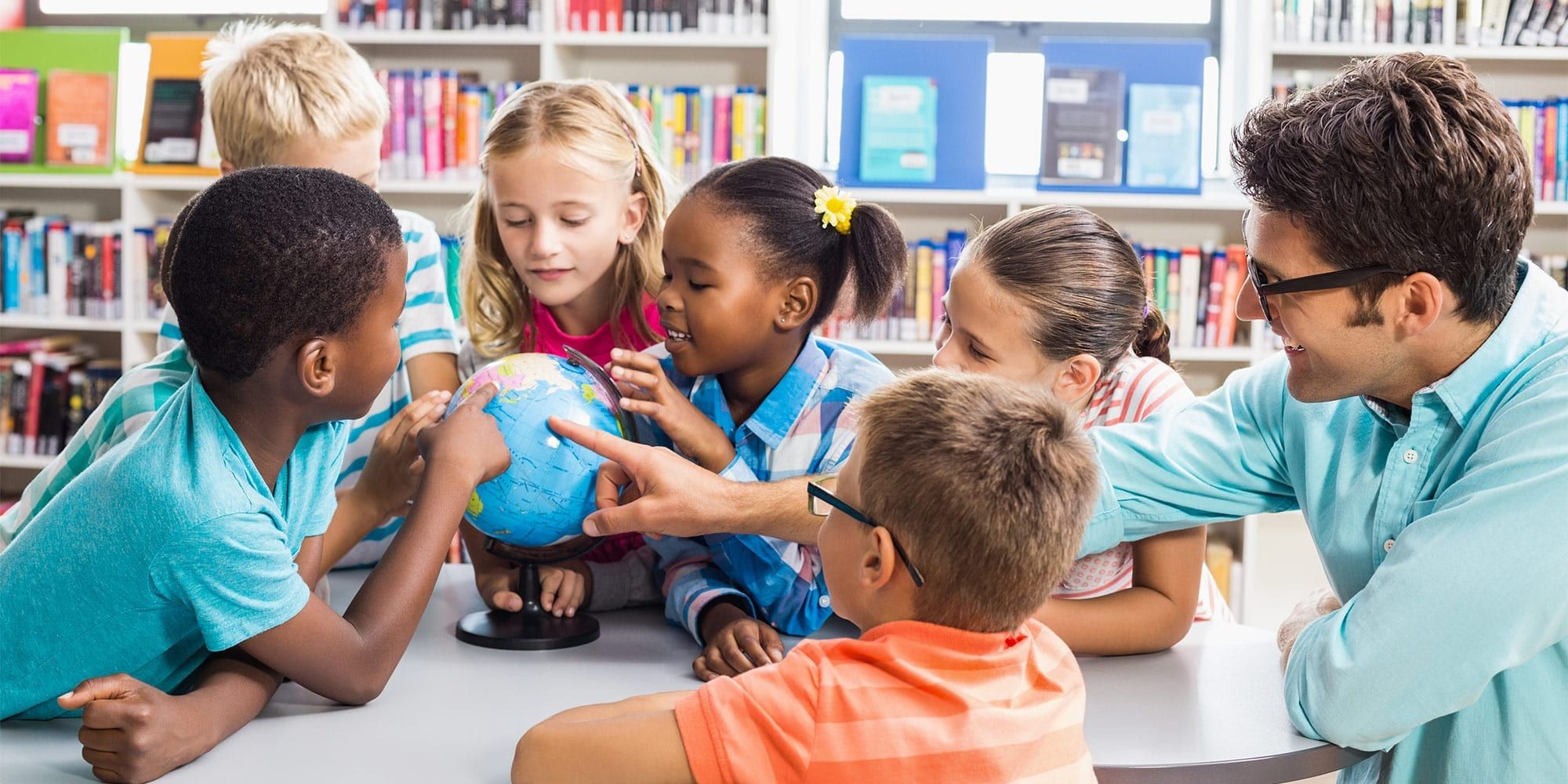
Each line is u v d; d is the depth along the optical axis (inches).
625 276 72.2
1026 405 39.4
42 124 146.3
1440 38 137.6
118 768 38.9
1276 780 43.0
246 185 40.6
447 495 47.9
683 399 56.0
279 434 43.6
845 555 40.2
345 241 41.0
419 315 71.1
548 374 52.4
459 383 72.9
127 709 38.8
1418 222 42.1
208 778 39.5
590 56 152.2
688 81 152.0
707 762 36.1
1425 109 42.1
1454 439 46.9
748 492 51.6
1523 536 41.4
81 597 41.7
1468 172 41.7
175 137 144.3
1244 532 143.8
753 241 54.5
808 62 157.4
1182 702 47.9
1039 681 38.8
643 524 50.9
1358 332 44.8
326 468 47.6
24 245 147.2
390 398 71.0
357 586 63.0
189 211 41.1
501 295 71.8
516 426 50.6
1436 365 46.3
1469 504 42.4
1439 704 42.4
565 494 51.1
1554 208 138.6
